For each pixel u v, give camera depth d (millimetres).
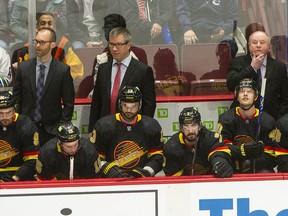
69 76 21484
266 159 20031
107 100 21578
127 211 16969
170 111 23078
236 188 16984
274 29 23359
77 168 18578
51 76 21359
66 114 21344
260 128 20266
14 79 22703
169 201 17016
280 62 22188
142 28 23531
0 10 23031
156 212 17016
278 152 19203
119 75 21547
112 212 16969
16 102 21531
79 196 16906
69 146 18000
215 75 23531
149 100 21484
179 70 23578
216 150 18719
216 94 23438
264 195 16984
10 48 23016
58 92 21406
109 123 19828
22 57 22938
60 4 23234
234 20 23531
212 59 23547
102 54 23172
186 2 23469
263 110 22047
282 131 18984
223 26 23562
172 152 19203
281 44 23281
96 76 21984
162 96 23453
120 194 16938
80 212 16938
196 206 17031
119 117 19859
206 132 18938
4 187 16797
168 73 23594
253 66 21453
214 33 23625
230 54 23453
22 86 21516
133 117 19562
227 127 20547
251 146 19141
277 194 16969
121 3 23469
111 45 21391
